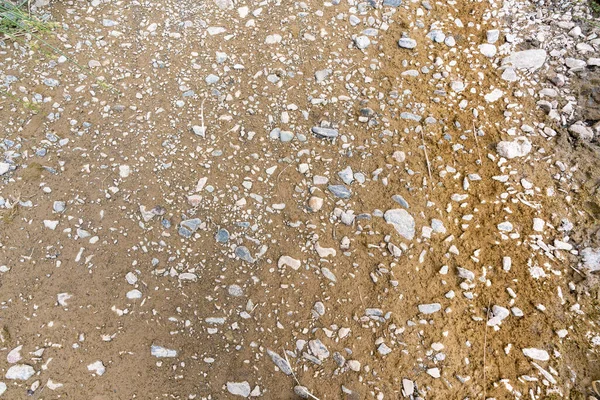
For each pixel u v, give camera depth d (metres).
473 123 1.56
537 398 1.33
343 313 1.38
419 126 1.55
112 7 1.68
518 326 1.38
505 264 1.42
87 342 1.35
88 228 1.44
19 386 1.32
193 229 1.44
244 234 1.44
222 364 1.35
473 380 1.34
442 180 1.50
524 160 1.52
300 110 1.56
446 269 1.41
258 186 1.49
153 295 1.39
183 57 1.61
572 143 1.54
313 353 1.35
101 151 1.51
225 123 1.54
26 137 1.52
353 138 1.53
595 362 1.35
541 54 1.63
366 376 1.34
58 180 1.48
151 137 1.53
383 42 1.64
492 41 1.66
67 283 1.39
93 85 1.58
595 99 1.59
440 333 1.36
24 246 1.42
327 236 1.44
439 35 1.66
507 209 1.47
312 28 1.66
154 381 1.33
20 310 1.37
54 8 1.67
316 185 1.49
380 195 1.48
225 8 1.68
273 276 1.41
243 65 1.61
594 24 1.67
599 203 1.48
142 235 1.44
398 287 1.40
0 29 1.61
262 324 1.38
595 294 1.41
